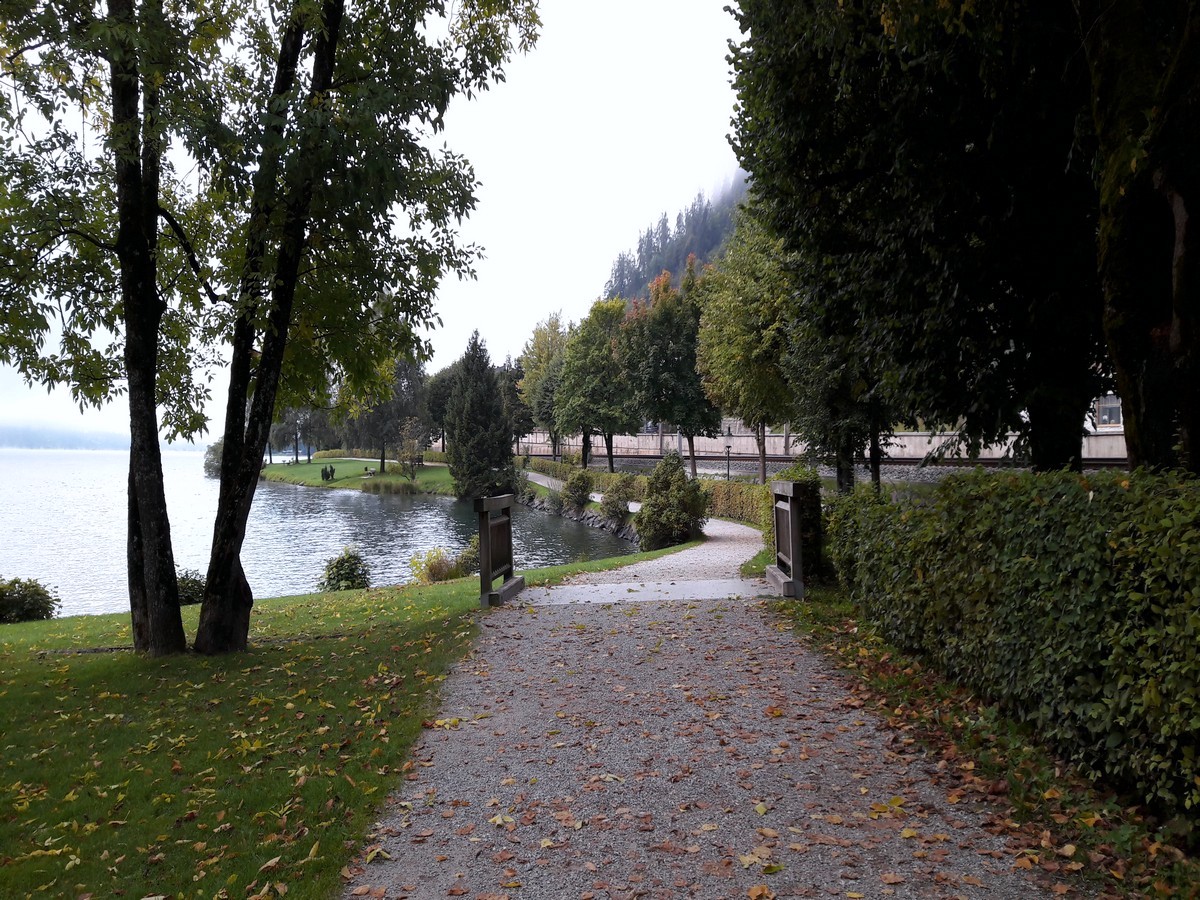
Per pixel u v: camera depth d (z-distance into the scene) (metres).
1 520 50.94
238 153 7.67
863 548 7.86
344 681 7.27
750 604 9.62
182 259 10.42
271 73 9.21
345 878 3.66
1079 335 8.36
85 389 10.23
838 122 9.04
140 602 9.58
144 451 9.02
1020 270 8.38
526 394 77.88
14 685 8.05
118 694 7.42
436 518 48.28
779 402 20.89
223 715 6.51
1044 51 7.12
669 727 5.52
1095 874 3.31
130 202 8.71
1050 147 7.84
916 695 5.78
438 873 3.68
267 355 9.17
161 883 3.71
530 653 7.88
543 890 3.48
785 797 4.29
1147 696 3.46
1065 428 8.66
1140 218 5.62
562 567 16.03
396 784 4.74
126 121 7.80
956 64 7.45
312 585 25.22
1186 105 5.00
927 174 8.28
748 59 9.80
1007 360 8.70
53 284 9.26
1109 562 3.97
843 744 5.02
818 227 9.99
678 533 24.20
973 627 5.39
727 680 6.57
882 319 9.50
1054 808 3.89
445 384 86.69
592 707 6.08
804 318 11.68
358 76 9.36
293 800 4.55
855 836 3.80
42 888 3.68
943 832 3.78
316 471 97.38
